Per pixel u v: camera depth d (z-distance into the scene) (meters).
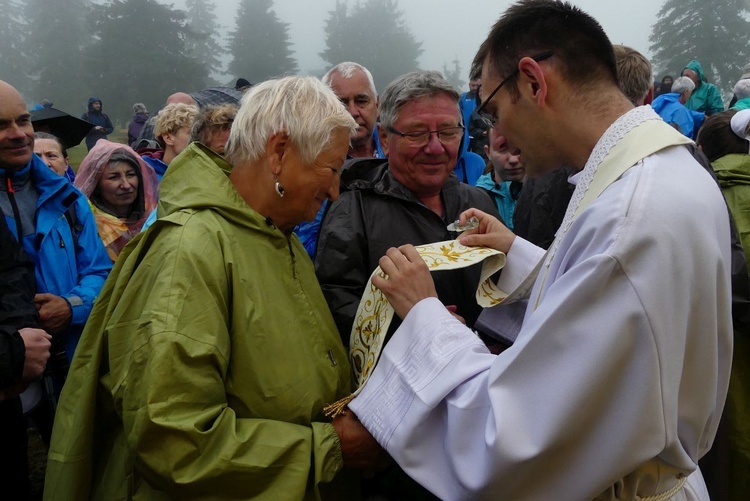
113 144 3.25
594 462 1.06
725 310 1.14
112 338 1.29
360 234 1.83
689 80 8.84
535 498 1.11
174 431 1.17
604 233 1.07
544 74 1.25
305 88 1.37
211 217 1.33
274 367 1.31
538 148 1.32
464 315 1.88
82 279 2.54
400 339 1.37
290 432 1.28
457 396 1.21
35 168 2.52
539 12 1.27
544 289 1.23
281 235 1.42
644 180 1.09
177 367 1.19
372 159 2.07
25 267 2.17
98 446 1.44
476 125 4.84
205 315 1.23
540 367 1.08
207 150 1.45
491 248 1.68
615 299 1.02
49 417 2.57
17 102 2.40
